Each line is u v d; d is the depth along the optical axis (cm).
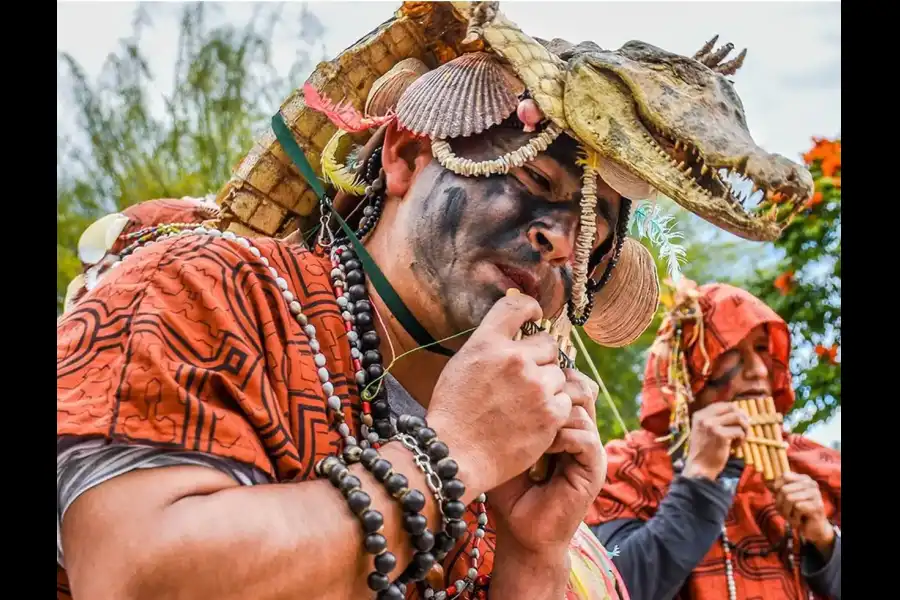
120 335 92
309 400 101
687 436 238
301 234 134
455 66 119
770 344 253
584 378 119
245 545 83
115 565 81
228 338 94
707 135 109
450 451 101
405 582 96
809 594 230
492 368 105
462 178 113
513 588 115
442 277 112
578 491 114
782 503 229
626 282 143
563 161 114
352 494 91
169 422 87
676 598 228
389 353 115
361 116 123
